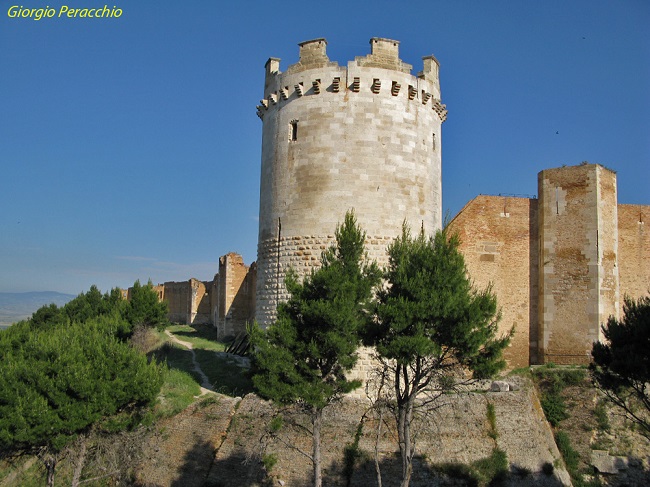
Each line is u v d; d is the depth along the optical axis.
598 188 32.16
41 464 25.59
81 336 23.16
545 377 28.06
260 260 29.47
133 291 46.22
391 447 23.19
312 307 18.39
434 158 29.80
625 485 25.75
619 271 33.88
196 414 25.89
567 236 32.56
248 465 23.69
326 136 27.52
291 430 23.72
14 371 20.12
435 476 23.00
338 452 23.14
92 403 20.08
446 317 18.28
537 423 25.95
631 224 34.38
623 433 26.59
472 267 33.66
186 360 38.75
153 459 25.25
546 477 24.53
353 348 18.83
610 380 21.38
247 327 19.98
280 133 29.00
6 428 18.98
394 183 27.53
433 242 21.41
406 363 18.34
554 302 32.50
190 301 77.06
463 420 24.50
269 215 29.03
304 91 28.27
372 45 28.30
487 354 18.89
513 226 34.12
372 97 27.70
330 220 26.97
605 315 31.70
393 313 18.28
